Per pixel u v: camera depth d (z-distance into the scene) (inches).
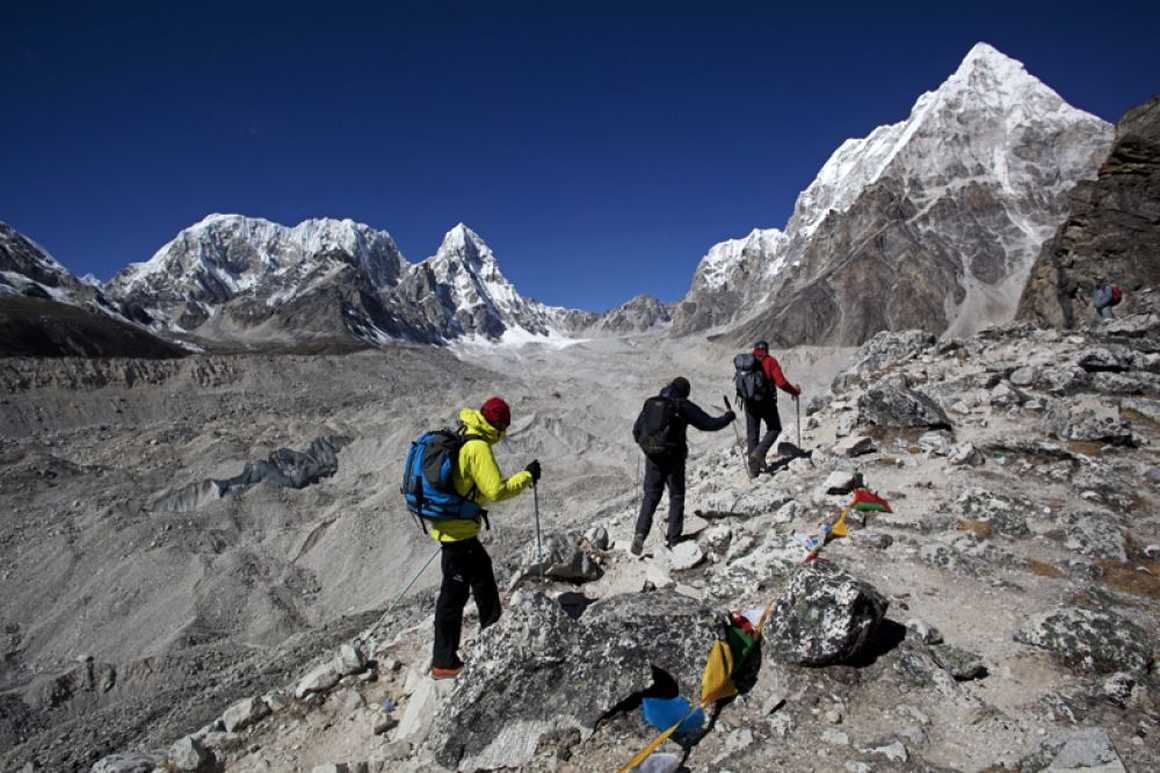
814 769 141.4
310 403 2691.9
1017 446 314.2
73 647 882.8
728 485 367.6
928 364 526.3
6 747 663.1
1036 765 133.0
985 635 185.2
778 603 180.4
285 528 1224.2
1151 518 246.8
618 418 2191.2
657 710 161.9
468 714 169.2
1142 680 156.1
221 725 222.1
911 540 243.1
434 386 3376.0
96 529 1115.3
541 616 175.8
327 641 621.9
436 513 182.9
